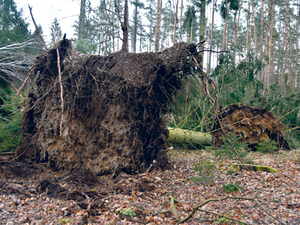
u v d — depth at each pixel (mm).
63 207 3809
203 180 5035
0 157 6285
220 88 10492
